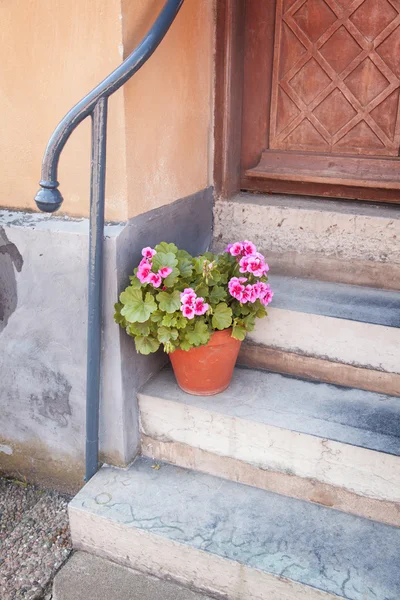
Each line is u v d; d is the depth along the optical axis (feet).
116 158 5.31
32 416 6.45
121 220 5.49
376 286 7.05
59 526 6.13
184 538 5.11
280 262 7.48
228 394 6.07
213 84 7.05
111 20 4.91
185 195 6.73
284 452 5.52
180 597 5.17
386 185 7.11
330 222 7.03
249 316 5.75
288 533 5.17
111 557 5.59
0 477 6.98
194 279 5.73
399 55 6.78
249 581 4.89
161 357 6.64
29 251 5.70
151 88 5.57
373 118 7.13
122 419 5.88
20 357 6.22
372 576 4.70
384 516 5.30
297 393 6.10
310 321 6.18
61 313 5.78
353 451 5.19
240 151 7.86
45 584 5.43
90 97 4.61
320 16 6.97
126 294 5.31
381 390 6.12
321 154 7.47
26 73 5.41
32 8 5.14
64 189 5.67
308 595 4.67
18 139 5.71
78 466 6.41
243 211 7.45
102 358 5.75
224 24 6.80
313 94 7.32
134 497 5.65
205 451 5.95
